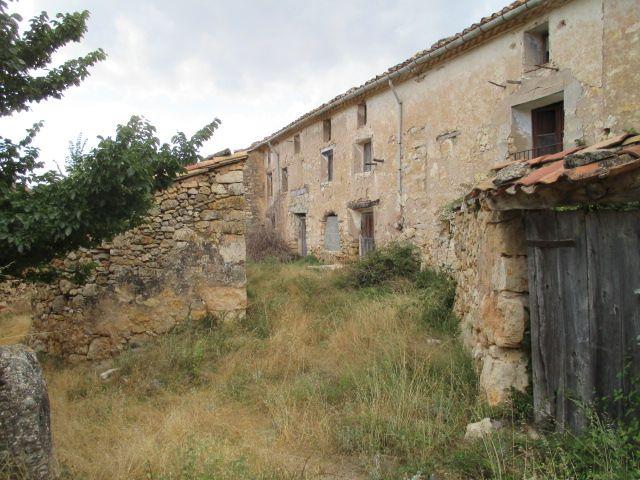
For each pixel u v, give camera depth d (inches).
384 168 492.1
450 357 199.3
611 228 122.0
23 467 110.2
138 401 199.8
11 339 290.5
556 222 137.1
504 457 126.0
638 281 115.6
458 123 389.1
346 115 567.2
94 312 277.3
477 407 157.2
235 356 240.1
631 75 261.9
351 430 152.3
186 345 254.5
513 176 143.6
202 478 121.7
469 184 376.8
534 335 145.2
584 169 114.3
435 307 270.4
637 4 259.6
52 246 165.9
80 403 195.6
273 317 301.1
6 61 146.6
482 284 180.7
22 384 113.5
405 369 188.2
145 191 167.6
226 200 300.4
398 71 438.3
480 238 186.9
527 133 340.8
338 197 587.2
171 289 288.2
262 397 191.2
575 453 119.7
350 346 236.7
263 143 815.1
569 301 133.2
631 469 108.8
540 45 333.1
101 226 163.9
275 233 756.6
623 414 118.6
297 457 142.6
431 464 129.2
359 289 383.9
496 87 350.9
